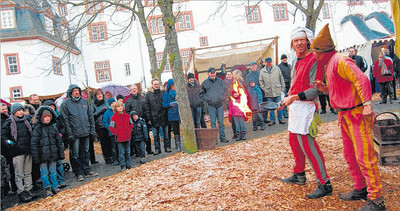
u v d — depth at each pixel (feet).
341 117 10.18
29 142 17.08
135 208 12.33
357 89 9.06
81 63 83.30
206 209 11.15
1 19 67.82
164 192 13.69
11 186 19.43
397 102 30.22
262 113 27.63
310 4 28.30
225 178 14.30
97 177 19.70
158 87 24.56
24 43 66.54
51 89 69.00
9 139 16.56
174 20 21.29
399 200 9.78
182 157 20.30
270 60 27.73
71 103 19.65
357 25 88.74
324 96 29.66
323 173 10.89
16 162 16.61
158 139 24.50
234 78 25.40
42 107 16.90
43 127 16.98
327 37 9.82
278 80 27.89
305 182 12.37
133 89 25.08
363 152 9.37
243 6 85.71
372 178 9.25
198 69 56.18
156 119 24.07
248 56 51.55
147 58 83.92
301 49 11.09
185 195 12.87
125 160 20.95
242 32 86.28
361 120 9.46
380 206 9.19
